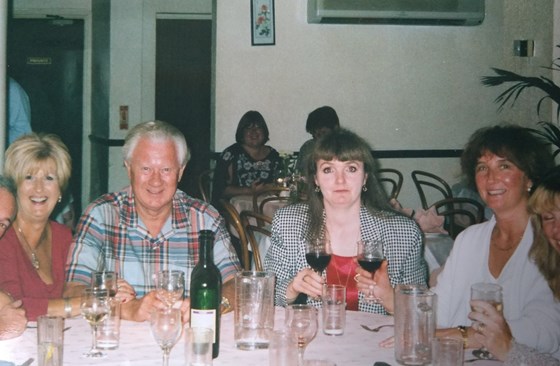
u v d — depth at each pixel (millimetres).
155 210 2502
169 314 1721
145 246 2564
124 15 7355
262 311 1979
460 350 1586
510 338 1840
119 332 2061
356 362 1822
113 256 2543
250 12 7062
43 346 1623
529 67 7156
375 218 2609
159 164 2426
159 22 7738
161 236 2566
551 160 2264
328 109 5949
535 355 1773
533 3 7004
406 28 7344
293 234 2645
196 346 1658
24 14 7566
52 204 2520
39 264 2529
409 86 7410
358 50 7273
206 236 1903
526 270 2184
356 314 2307
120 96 7406
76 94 7793
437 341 1601
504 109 7551
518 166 2221
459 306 2373
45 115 7738
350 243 2588
